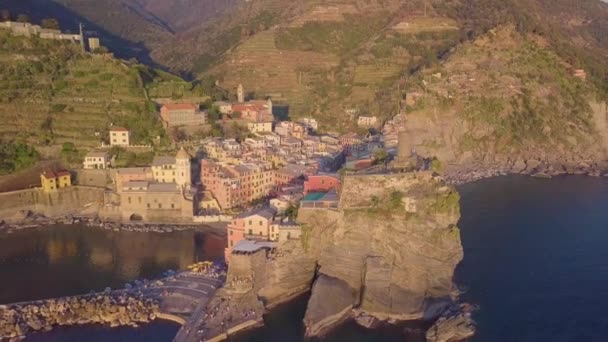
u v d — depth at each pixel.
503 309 155.25
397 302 151.25
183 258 191.25
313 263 167.62
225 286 160.12
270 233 172.00
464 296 162.50
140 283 168.88
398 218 162.25
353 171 183.50
